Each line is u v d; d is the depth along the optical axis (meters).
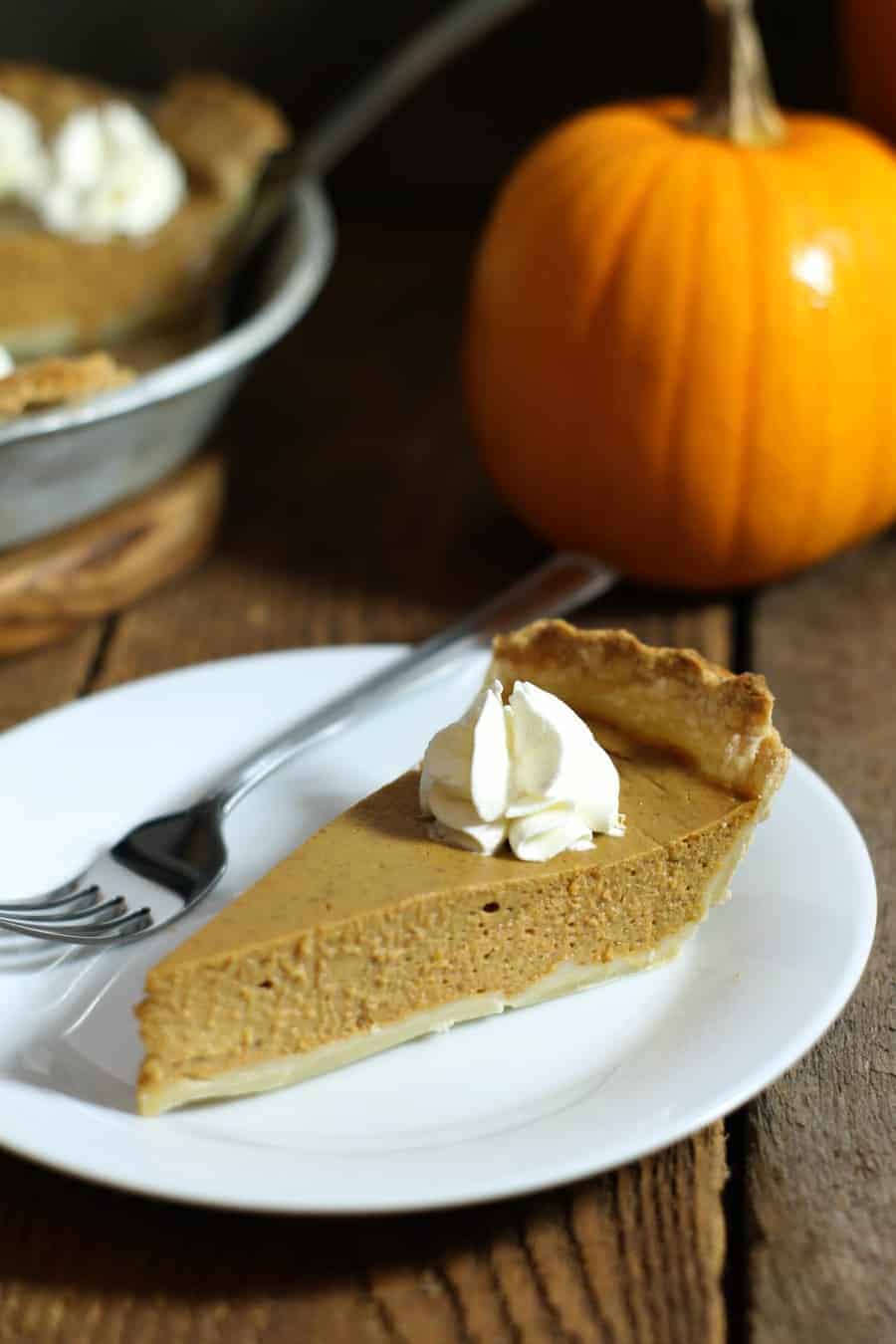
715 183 0.72
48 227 0.85
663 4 0.98
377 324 0.96
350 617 0.75
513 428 0.75
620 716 0.62
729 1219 0.55
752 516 0.73
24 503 0.71
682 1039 0.57
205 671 0.67
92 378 0.69
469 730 0.59
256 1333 0.53
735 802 0.60
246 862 0.62
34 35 1.00
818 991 0.57
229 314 0.88
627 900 0.59
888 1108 0.57
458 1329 0.53
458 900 0.57
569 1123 0.54
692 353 0.71
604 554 0.75
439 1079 0.57
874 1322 0.53
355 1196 0.52
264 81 1.02
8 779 0.63
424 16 0.99
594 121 0.75
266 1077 0.56
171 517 0.76
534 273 0.73
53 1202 0.55
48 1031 0.57
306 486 0.83
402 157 1.04
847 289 0.72
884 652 0.74
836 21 0.96
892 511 0.76
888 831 0.65
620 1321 0.53
